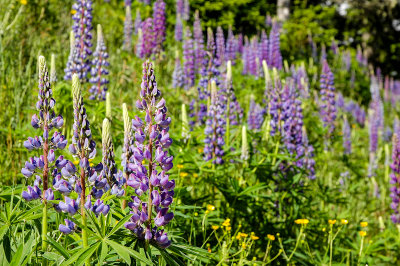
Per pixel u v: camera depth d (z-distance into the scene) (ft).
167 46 39.47
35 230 9.79
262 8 62.59
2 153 15.56
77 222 7.90
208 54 21.90
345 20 93.71
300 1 78.79
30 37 23.59
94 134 15.83
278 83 19.07
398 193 21.40
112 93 22.68
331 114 28.04
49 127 8.80
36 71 20.66
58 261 8.48
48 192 8.64
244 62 36.99
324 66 28.32
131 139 10.36
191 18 50.83
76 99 8.44
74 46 18.92
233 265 13.05
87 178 8.57
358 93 61.67
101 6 42.75
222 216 15.52
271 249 15.58
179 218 14.01
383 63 95.14
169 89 25.30
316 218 18.80
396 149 21.53
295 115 19.84
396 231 20.54
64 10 30.86
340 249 16.67
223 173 16.38
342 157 27.63
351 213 22.79
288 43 57.93
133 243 8.45
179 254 8.64
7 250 8.36
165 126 8.76
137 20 37.73
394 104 63.72
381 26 93.91
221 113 17.03
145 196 9.70
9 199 9.84
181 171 15.57
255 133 18.71
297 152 19.81
